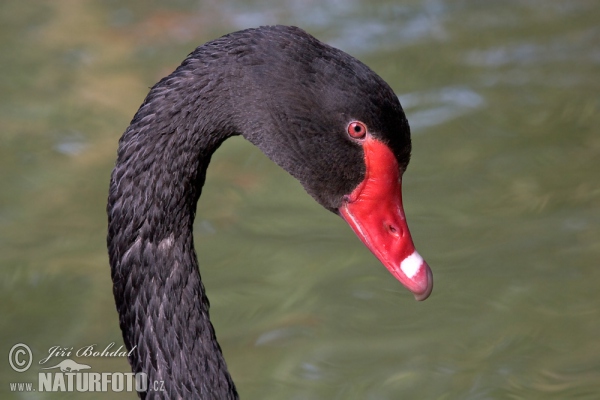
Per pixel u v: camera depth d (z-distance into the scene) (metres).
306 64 5.97
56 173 11.70
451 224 10.82
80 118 12.59
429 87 13.07
